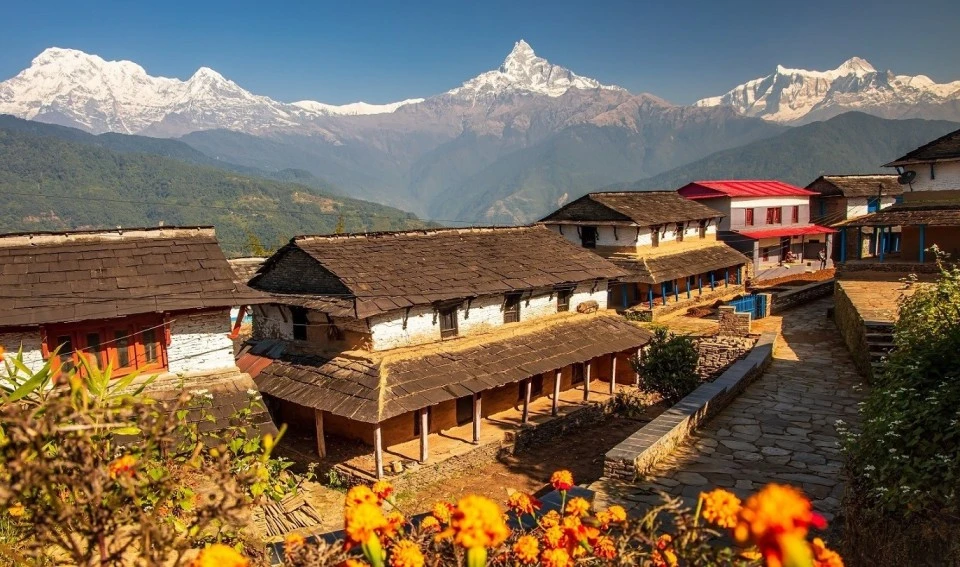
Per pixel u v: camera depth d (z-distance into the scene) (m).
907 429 8.50
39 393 5.20
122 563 4.02
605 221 37.56
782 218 49.47
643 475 12.23
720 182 49.72
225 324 15.47
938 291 11.59
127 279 14.77
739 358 25.23
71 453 3.68
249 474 4.43
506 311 22.39
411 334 19.33
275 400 22.23
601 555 4.60
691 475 12.26
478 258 22.72
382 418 16.25
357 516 3.53
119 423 3.94
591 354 22.66
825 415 16.12
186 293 14.82
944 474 7.41
